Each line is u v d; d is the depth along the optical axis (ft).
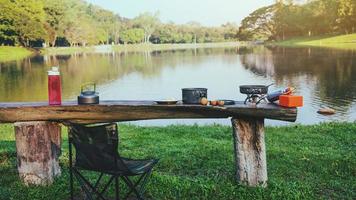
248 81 44.42
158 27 235.81
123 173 5.83
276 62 68.54
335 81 39.96
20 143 7.61
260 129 7.40
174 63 78.38
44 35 144.25
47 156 7.69
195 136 13.30
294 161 9.59
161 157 9.85
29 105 7.70
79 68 72.08
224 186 7.45
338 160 9.52
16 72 64.23
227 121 20.43
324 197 7.35
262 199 7.07
